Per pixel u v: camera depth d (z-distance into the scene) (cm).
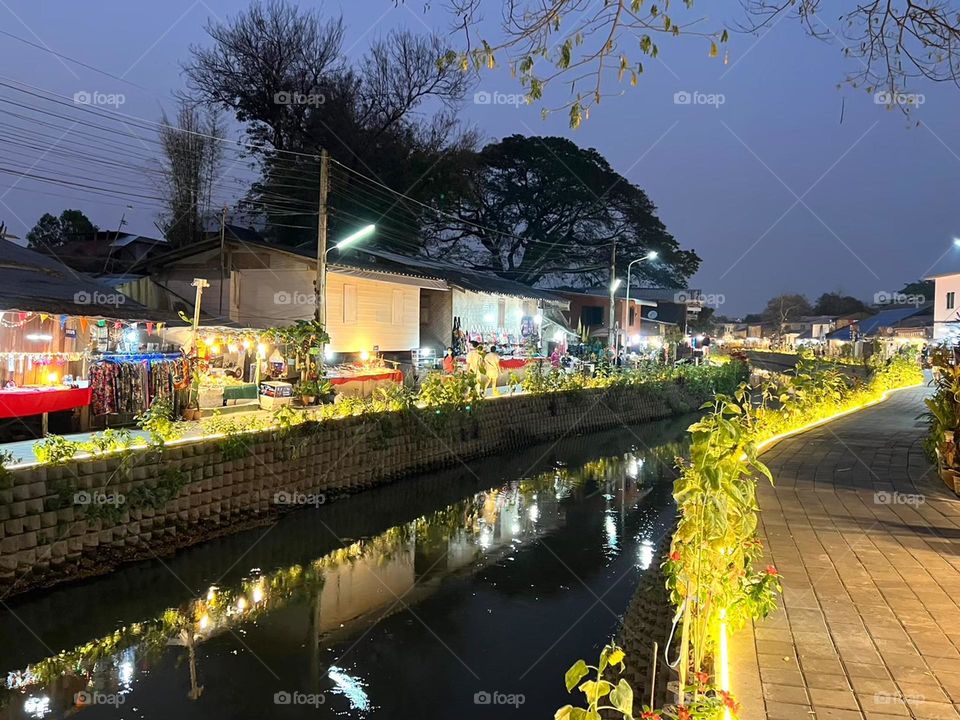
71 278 1689
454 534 1455
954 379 1203
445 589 1138
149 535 1180
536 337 3966
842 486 1168
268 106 3519
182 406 1584
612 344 3878
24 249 1788
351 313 2464
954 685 482
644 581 1020
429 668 860
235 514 1359
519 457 2306
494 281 3806
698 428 491
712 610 516
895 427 1934
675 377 3688
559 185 5188
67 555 1055
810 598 652
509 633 966
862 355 5744
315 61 3522
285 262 2336
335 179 3419
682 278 6281
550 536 1448
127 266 3183
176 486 1222
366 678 836
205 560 1250
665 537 1270
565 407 2752
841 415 2253
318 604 1071
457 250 5066
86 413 1401
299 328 1884
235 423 1498
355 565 1257
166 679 831
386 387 2022
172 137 3331
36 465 1038
